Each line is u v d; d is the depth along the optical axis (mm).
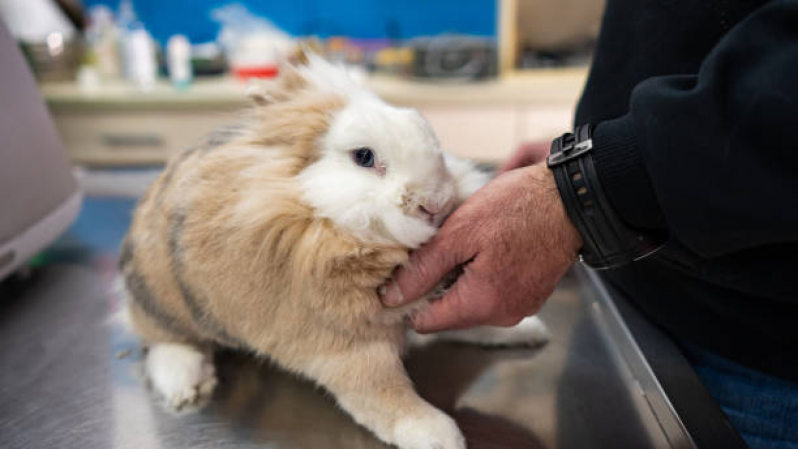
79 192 1224
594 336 948
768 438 827
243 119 836
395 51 2984
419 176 759
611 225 716
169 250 775
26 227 1031
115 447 719
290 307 734
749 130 592
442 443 688
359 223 718
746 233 632
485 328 917
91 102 2584
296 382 853
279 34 3084
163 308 844
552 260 771
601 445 710
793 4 600
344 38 3252
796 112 565
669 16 812
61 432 744
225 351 930
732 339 821
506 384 833
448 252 743
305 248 706
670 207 656
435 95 2545
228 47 3180
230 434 742
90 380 849
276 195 725
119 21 3100
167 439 731
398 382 758
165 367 830
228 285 742
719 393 864
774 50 603
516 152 1143
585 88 1019
